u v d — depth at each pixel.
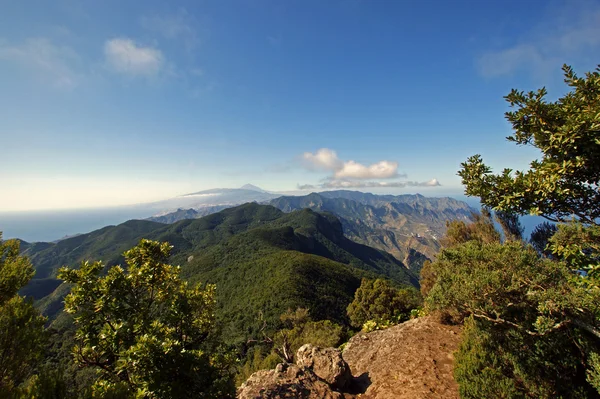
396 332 11.24
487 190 5.29
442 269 7.55
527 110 4.73
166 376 5.04
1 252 5.61
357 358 10.52
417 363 8.55
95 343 5.50
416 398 6.81
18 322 4.59
